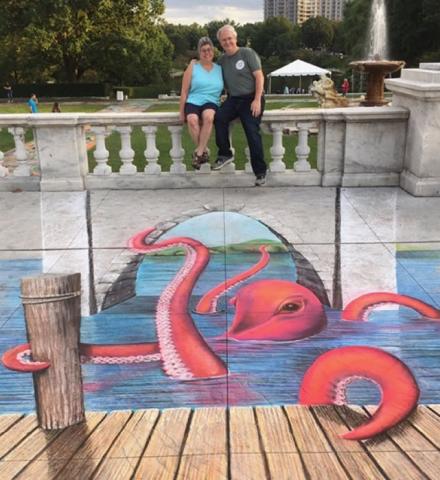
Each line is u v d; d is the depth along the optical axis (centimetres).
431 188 659
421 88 623
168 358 359
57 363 288
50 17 4547
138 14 5153
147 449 274
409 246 520
